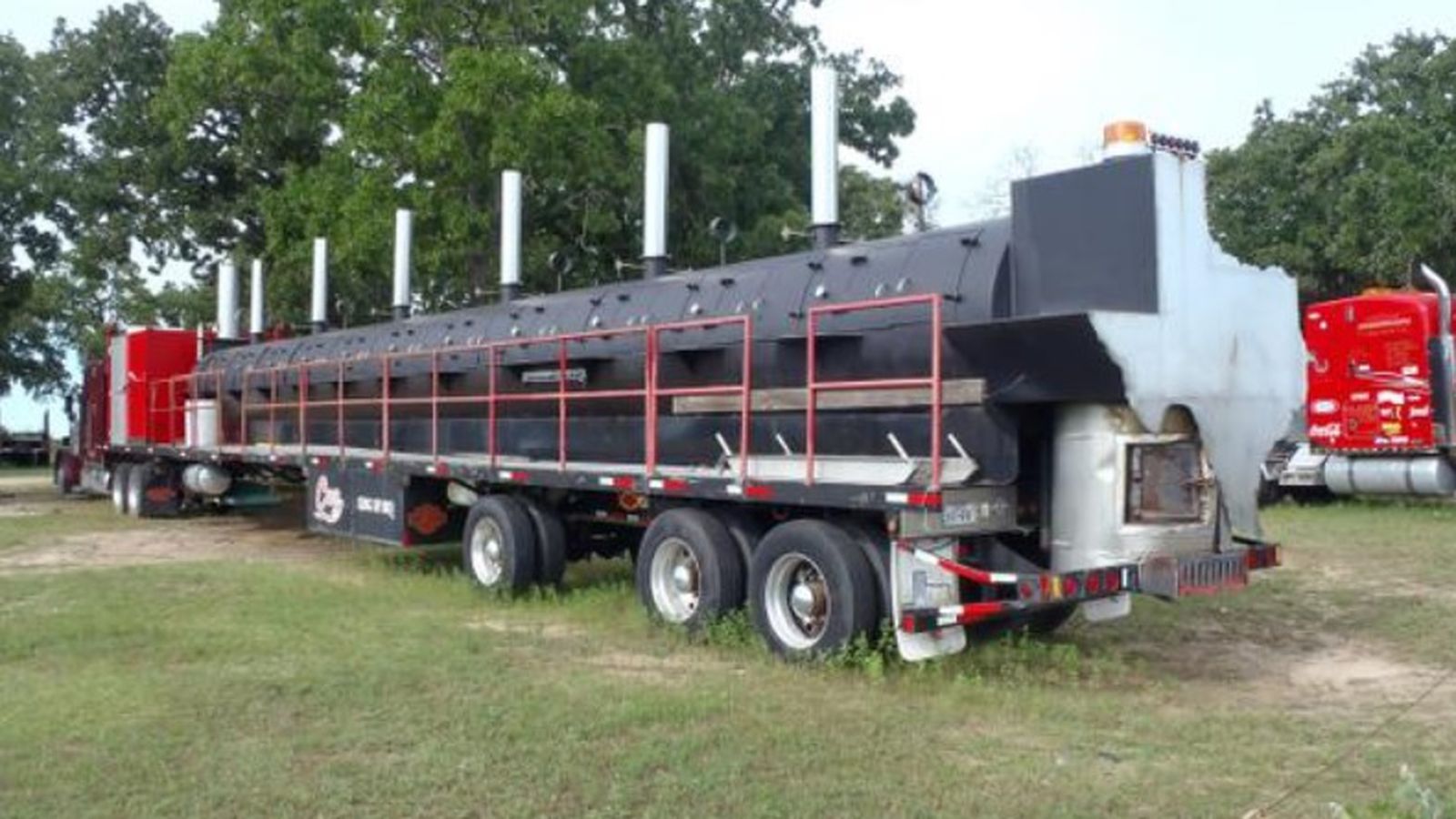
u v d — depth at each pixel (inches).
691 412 418.3
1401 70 1411.2
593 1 1055.6
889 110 1469.0
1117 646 376.2
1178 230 308.7
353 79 1077.1
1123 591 305.9
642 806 221.1
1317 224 1413.6
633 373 448.5
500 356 518.3
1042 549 330.0
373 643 373.4
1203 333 311.6
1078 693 312.7
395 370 605.9
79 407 1101.1
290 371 720.3
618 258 1206.9
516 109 959.0
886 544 327.6
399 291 725.9
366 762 249.1
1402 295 731.4
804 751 255.6
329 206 1046.4
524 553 458.9
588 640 380.5
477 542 481.1
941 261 344.5
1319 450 772.6
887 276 357.7
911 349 340.2
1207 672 343.0
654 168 499.8
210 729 274.8
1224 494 318.0
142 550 668.7
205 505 891.4
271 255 1268.5
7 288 1318.9
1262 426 324.2
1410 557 561.3
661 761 246.7
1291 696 315.6
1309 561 551.5
